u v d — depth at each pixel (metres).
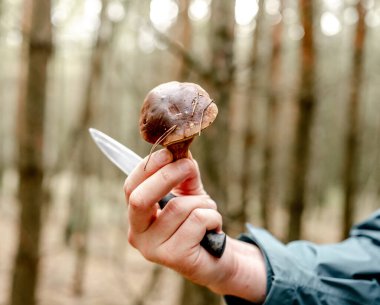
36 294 1.24
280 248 0.52
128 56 3.23
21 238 1.22
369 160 4.06
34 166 1.19
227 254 0.46
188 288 1.15
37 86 1.17
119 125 3.88
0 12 1.25
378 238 0.56
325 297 0.50
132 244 0.43
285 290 0.48
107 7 1.62
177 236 0.41
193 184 0.44
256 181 2.14
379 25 3.22
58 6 1.98
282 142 2.84
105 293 2.39
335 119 4.45
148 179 0.40
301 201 1.48
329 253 0.54
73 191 2.82
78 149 2.59
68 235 2.76
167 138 0.38
